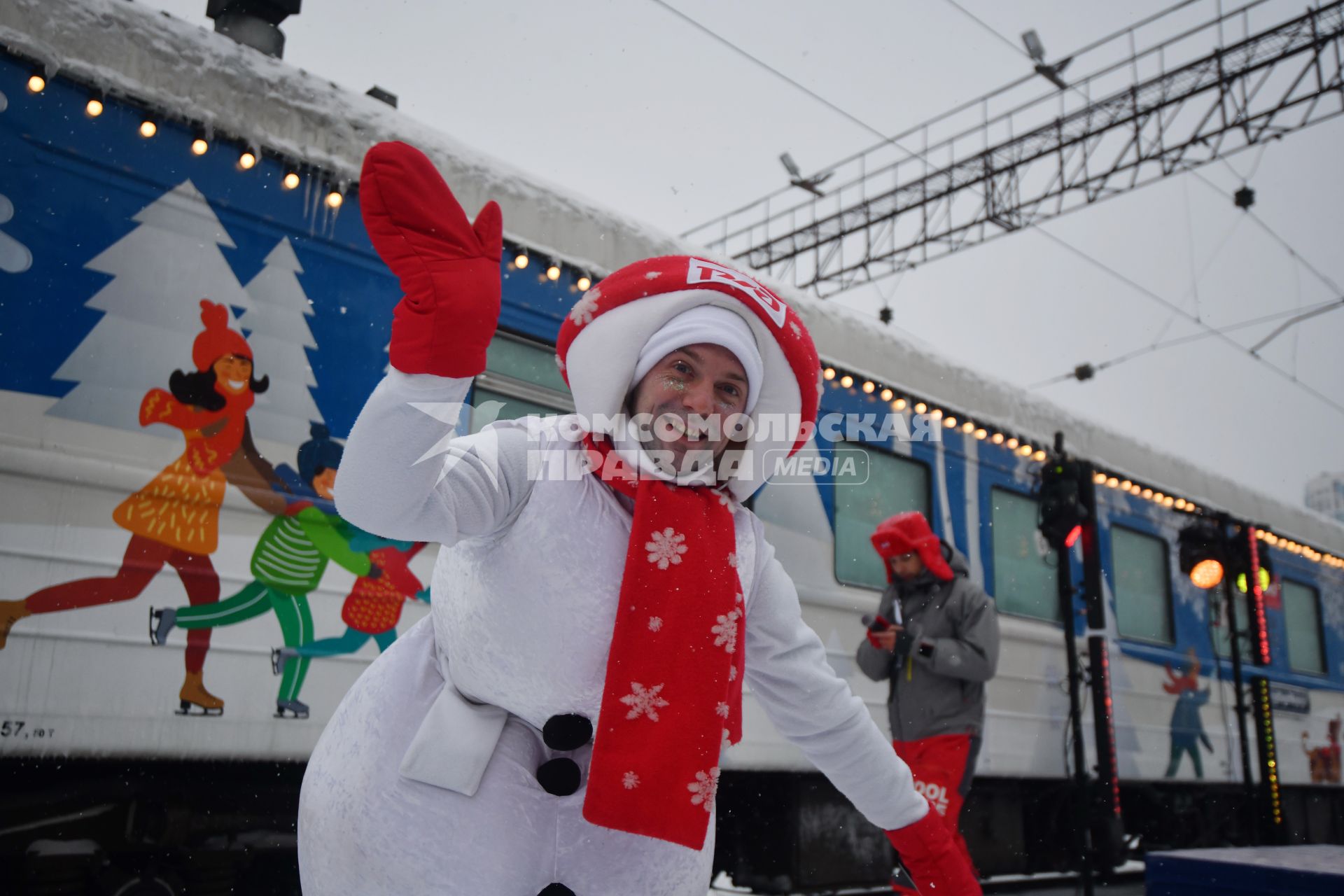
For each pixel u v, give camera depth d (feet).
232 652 10.23
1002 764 19.02
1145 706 23.22
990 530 19.85
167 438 10.12
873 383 17.78
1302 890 7.89
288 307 11.15
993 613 14.83
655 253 14.64
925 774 14.34
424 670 3.88
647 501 3.71
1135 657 23.22
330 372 11.36
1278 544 29.55
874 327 18.34
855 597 16.81
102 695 9.40
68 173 9.86
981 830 19.20
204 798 10.57
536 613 3.59
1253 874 8.19
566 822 3.67
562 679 3.65
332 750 3.76
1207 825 24.85
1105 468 23.44
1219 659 25.80
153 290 10.24
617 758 3.48
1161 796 23.93
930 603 15.16
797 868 15.60
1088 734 20.85
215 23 12.56
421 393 2.96
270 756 10.32
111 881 9.86
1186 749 24.07
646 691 3.53
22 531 9.18
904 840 4.76
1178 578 25.32
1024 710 19.77
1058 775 20.12
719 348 3.88
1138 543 24.27
